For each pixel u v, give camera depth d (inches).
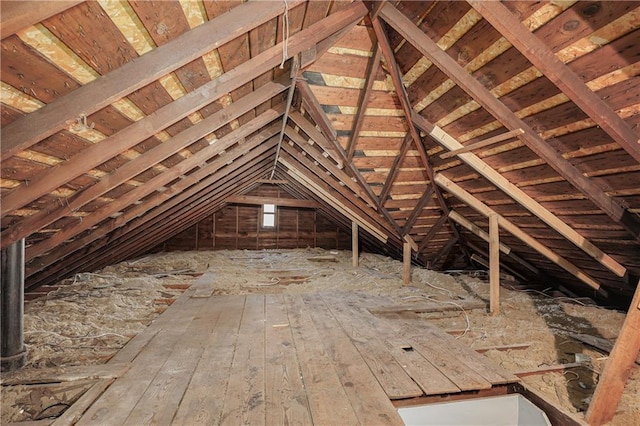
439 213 165.9
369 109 105.7
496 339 114.1
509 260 191.0
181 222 249.6
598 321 135.0
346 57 88.3
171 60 49.6
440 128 100.0
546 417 69.1
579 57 59.3
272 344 96.8
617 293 148.9
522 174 99.7
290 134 149.4
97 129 61.0
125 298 156.3
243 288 184.1
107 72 48.2
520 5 55.0
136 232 169.9
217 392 69.8
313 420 60.3
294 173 220.7
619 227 96.4
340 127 114.6
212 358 86.8
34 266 119.6
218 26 50.5
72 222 99.4
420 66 84.1
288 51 69.4
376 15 72.8
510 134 80.9
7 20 33.5
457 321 132.2
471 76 74.6
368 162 131.0
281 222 377.7
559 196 99.1
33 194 63.2
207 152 109.7
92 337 106.2
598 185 85.4
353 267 258.5
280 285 194.2
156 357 87.3
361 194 161.6
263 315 126.5
